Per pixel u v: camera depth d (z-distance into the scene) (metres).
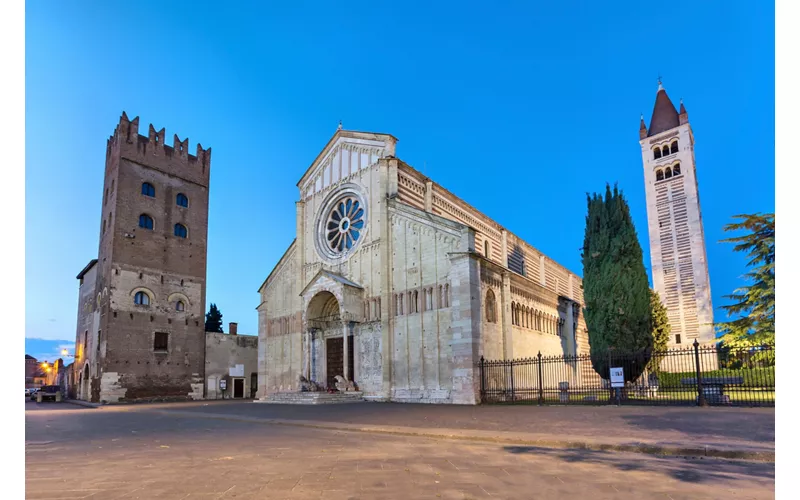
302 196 54.94
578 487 10.52
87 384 61.81
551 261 72.75
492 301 43.25
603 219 40.31
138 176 60.72
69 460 14.38
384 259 44.38
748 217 34.66
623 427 20.33
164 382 58.88
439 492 10.02
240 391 66.81
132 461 14.08
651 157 76.12
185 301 62.75
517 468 12.63
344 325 44.72
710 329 66.75
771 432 18.05
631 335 37.72
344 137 51.22
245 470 12.45
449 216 52.88
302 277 52.75
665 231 72.88
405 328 42.22
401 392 41.44
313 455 14.89
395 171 46.09
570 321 61.16
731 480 11.24
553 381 53.97
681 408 27.52
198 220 66.31
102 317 57.22
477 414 27.94
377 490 10.20
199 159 67.75
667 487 10.55
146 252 60.03
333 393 42.34
